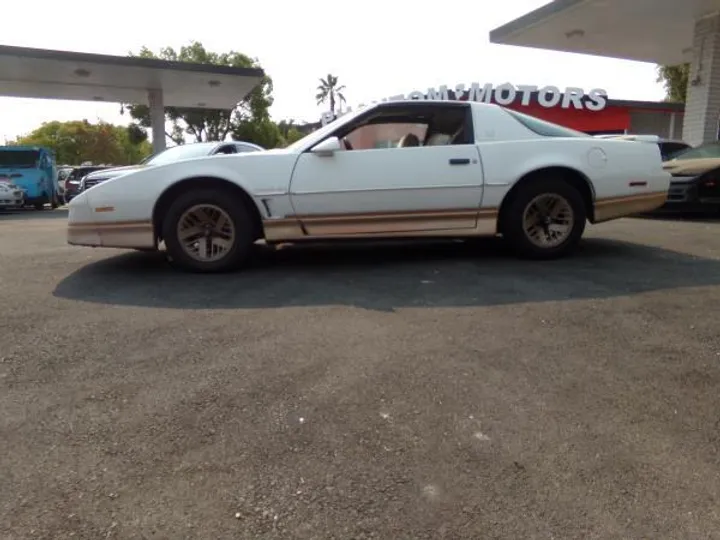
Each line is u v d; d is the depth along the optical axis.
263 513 1.72
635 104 24.12
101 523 1.67
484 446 2.06
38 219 12.75
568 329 3.25
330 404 2.37
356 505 1.75
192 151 9.22
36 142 74.94
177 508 1.74
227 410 2.32
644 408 2.34
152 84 17.67
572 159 4.95
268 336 3.18
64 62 14.70
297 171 4.71
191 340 3.12
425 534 1.63
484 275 4.59
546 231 5.16
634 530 1.64
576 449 2.04
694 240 6.33
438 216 4.88
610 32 14.50
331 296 4.03
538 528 1.65
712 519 1.69
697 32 13.23
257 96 44.00
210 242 4.85
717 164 8.73
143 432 2.16
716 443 2.09
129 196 4.67
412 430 2.17
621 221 8.57
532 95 22.03
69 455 2.02
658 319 3.41
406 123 5.12
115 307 3.78
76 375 2.67
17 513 1.71
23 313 3.62
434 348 2.97
